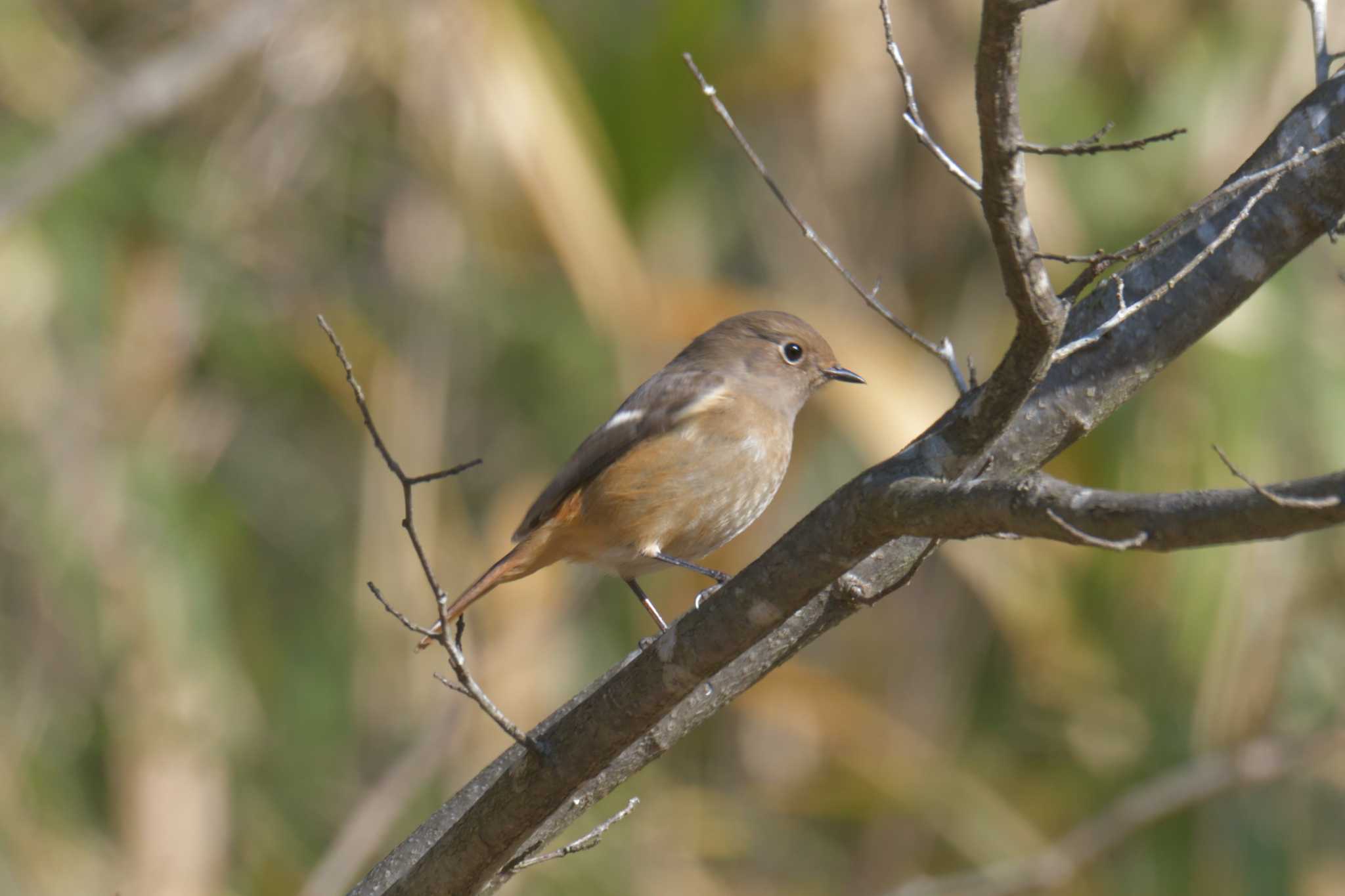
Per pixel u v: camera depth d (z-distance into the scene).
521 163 11.33
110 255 13.29
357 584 12.57
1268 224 5.64
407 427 12.77
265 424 13.97
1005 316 12.66
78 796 12.00
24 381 12.49
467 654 12.36
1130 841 12.42
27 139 13.35
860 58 12.39
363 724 12.73
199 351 13.63
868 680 13.25
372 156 13.85
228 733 12.28
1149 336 5.70
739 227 13.25
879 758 12.56
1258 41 11.62
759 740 13.62
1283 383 10.80
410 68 12.66
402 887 5.84
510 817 5.53
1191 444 10.89
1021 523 4.11
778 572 4.93
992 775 12.93
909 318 12.80
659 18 11.95
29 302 12.57
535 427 13.53
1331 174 5.57
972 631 13.22
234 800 12.32
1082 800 12.52
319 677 13.20
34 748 11.83
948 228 12.91
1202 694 11.42
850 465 13.59
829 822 13.67
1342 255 11.03
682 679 5.21
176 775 11.94
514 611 11.98
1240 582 11.19
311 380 14.08
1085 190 11.62
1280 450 10.83
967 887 11.68
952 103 12.47
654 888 12.67
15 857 11.39
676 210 12.40
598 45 12.56
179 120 14.05
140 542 12.38
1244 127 11.47
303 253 13.85
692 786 13.47
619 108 11.95
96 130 12.58
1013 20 3.88
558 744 5.43
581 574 12.31
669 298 11.53
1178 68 11.72
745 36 12.43
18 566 12.25
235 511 13.27
